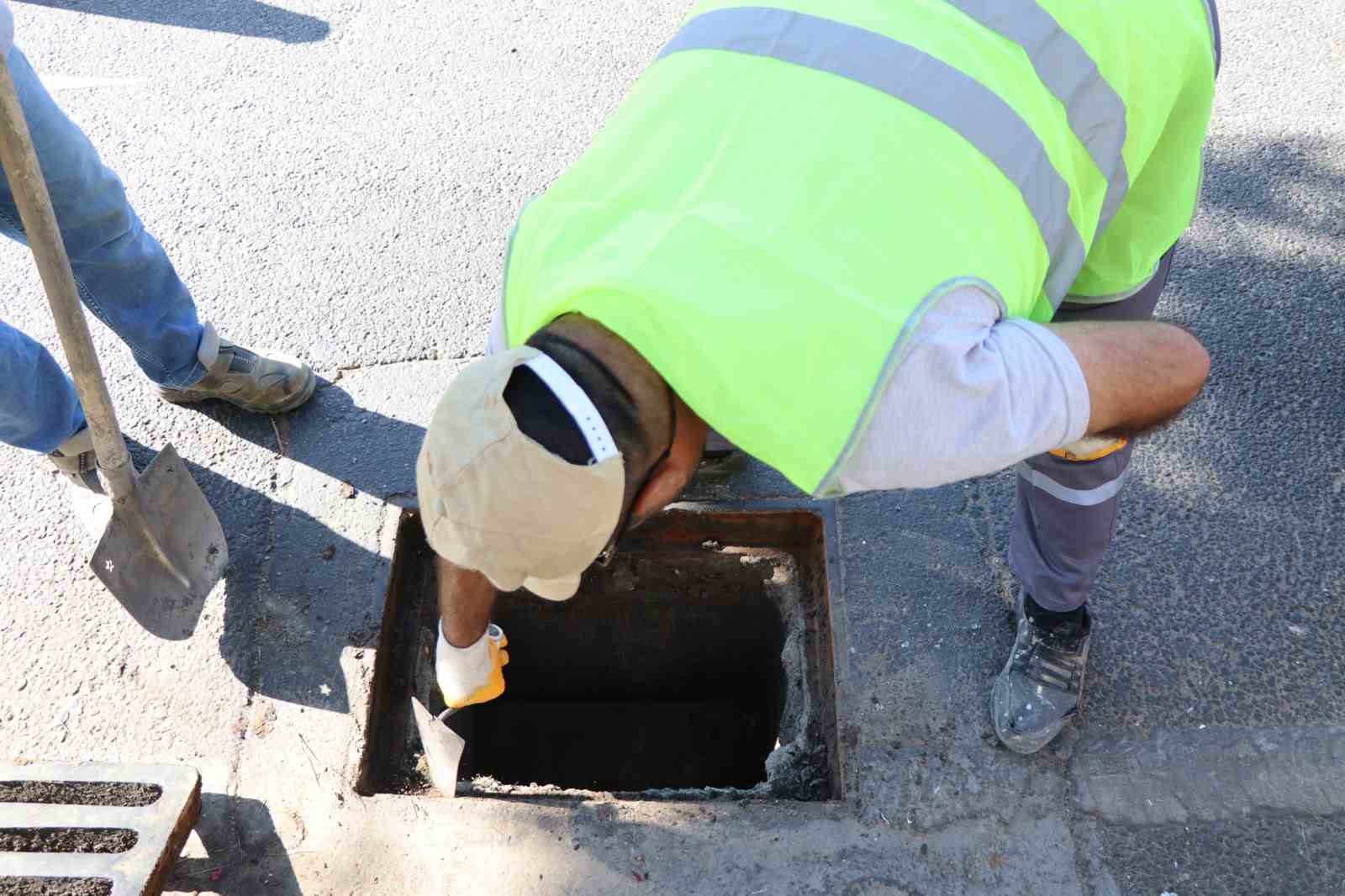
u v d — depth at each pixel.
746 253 1.05
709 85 1.20
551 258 1.18
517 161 3.02
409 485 2.37
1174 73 1.29
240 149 3.05
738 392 1.04
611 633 2.54
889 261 1.06
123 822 1.86
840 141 1.10
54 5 3.45
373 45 3.33
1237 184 2.90
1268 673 2.09
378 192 2.94
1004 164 1.15
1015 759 2.00
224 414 2.48
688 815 1.94
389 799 1.97
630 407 1.06
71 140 1.84
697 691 2.75
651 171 1.16
